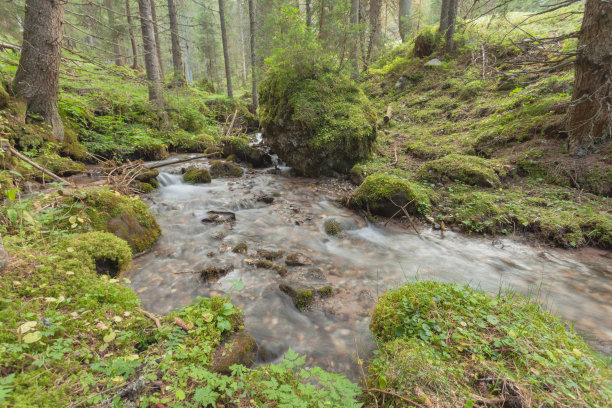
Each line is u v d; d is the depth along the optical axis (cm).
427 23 2281
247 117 1862
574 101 632
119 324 251
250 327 327
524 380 198
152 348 237
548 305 361
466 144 892
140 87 1520
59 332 224
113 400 183
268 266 448
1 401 155
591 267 446
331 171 925
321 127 895
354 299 385
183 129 1367
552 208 581
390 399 198
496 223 575
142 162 880
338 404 188
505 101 1003
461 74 1321
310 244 545
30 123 711
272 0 1262
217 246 512
